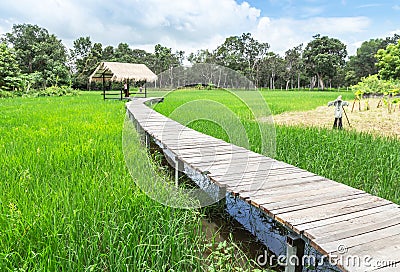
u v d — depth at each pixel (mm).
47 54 53156
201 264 3363
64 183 4113
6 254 2629
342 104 10086
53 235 2918
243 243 3996
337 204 3482
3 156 5406
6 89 30250
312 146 6910
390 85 22141
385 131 10445
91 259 2885
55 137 7340
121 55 68438
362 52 73125
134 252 2959
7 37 57219
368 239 2756
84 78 56062
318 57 65625
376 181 5121
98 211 3434
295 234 3104
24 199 3631
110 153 5785
